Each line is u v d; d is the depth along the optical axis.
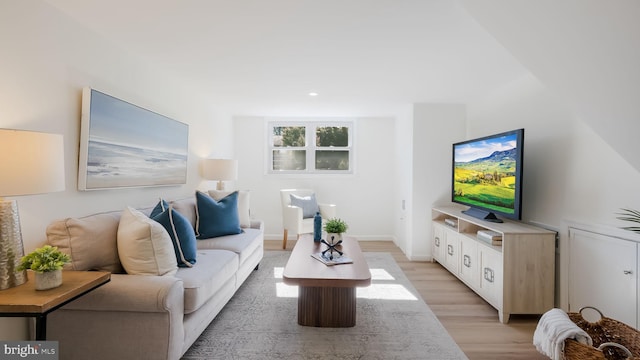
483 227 2.99
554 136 2.56
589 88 1.60
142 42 2.28
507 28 1.66
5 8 1.51
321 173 5.35
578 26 1.35
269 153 5.36
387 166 5.23
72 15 1.87
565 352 1.48
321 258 2.44
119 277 1.62
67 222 1.63
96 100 2.02
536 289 2.40
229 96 3.86
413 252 4.11
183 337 1.66
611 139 1.75
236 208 3.25
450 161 4.11
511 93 3.16
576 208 2.33
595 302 2.14
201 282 1.84
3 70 1.51
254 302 2.67
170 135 2.99
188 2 1.74
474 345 2.05
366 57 2.53
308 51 2.42
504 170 2.81
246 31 2.09
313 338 2.10
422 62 2.63
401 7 1.78
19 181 1.21
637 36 1.21
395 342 2.06
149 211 2.45
